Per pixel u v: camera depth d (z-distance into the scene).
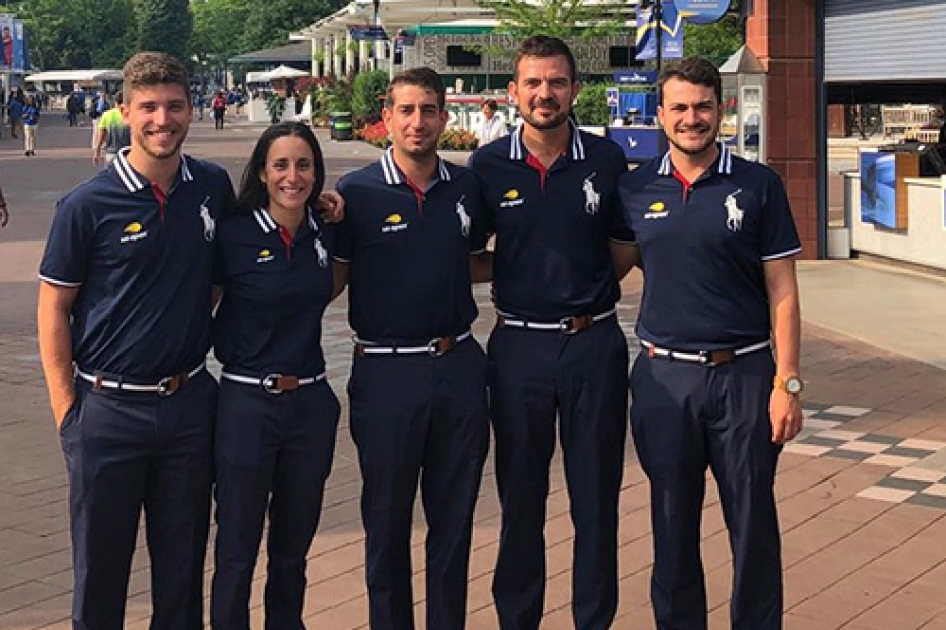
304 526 4.49
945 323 10.81
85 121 64.69
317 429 4.41
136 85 4.05
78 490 4.23
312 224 4.34
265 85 83.62
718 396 4.38
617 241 4.62
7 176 27.41
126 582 4.41
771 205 4.35
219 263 4.30
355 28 38.00
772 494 4.47
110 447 4.18
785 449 7.30
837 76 13.85
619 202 4.53
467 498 4.55
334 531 6.11
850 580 5.40
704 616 4.64
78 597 4.32
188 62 104.69
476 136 32.03
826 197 14.35
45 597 5.36
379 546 4.55
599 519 4.65
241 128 53.16
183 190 4.20
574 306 4.55
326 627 4.99
